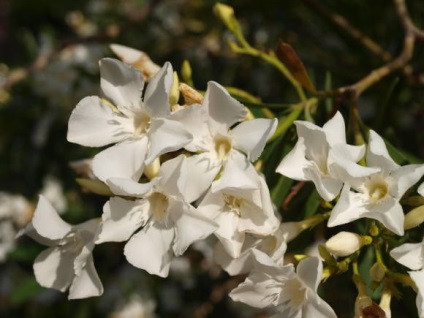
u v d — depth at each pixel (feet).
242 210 1.24
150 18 2.43
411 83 1.73
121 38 2.30
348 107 1.51
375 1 1.92
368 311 1.19
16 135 2.32
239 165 1.23
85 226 1.32
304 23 2.15
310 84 1.44
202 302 2.47
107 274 2.27
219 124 1.25
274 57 1.54
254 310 2.30
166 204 1.26
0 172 2.33
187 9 2.40
